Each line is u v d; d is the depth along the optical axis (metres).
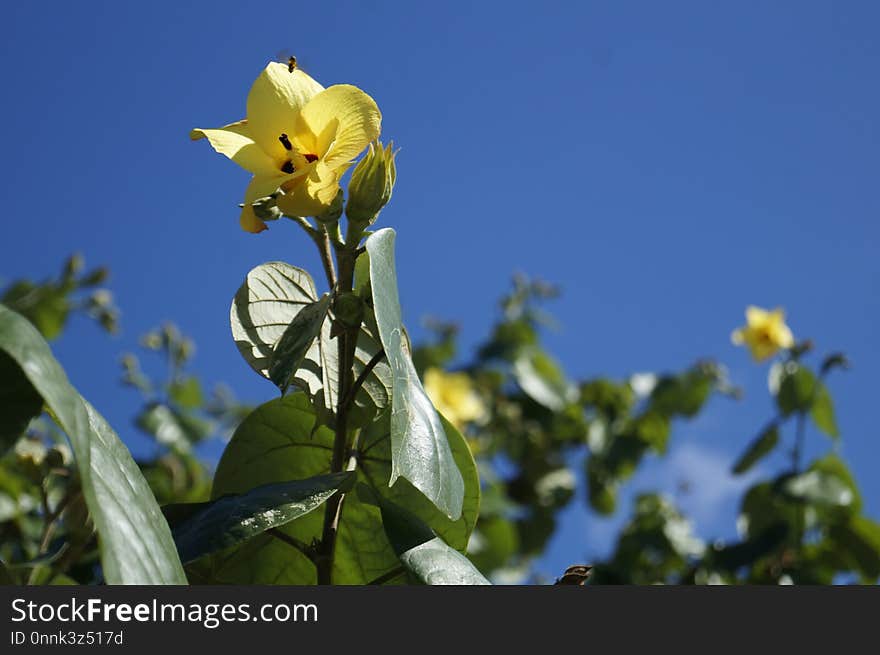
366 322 1.29
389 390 1.31
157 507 1.15
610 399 3.50
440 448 1.25
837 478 2.28
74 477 1.36
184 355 2.77
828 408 2.39
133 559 1.11
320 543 1.29
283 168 1.27
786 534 2.21
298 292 1.33
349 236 1.28
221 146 1.26
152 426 2.36
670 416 3.42
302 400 1.34
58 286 2.62
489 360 3.61
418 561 1.24
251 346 1.31
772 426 2.39
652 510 2.63
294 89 1.27
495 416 3.46
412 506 1.33
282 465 1.34
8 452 1.11
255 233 1.26
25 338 1.10
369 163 1.27
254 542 1.33
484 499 2.69
